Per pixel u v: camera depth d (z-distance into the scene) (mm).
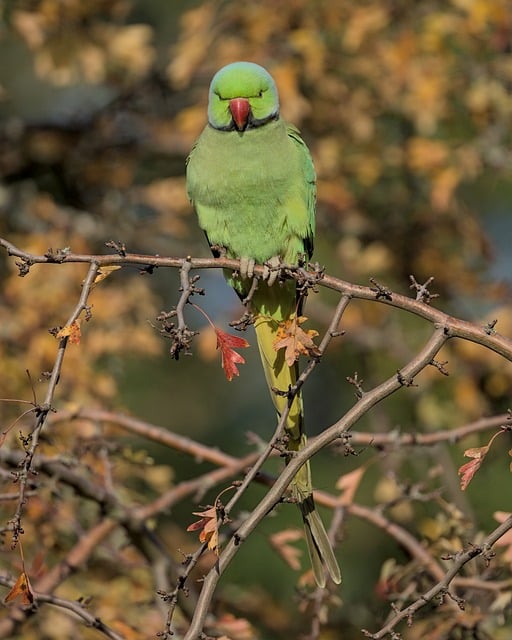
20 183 13203
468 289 12523
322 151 12367
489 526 11023
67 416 8297
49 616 8227
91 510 9062
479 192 15336
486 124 11945
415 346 12680
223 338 5754
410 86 11891
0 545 7789
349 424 5605
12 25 11742
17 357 10430
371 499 13875
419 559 7590
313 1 12117
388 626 5617
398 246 12930
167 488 9359
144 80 13344
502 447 11352
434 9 12188
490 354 11453
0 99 12375
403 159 12484
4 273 11742
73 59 11875
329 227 13055
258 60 12047
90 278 5594
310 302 12461
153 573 8508
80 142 13398
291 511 14023
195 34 12086
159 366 16547
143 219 12719
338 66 12273
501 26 11680
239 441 16688
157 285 15930
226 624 7617
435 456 9242
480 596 7582
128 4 12406
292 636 10391
